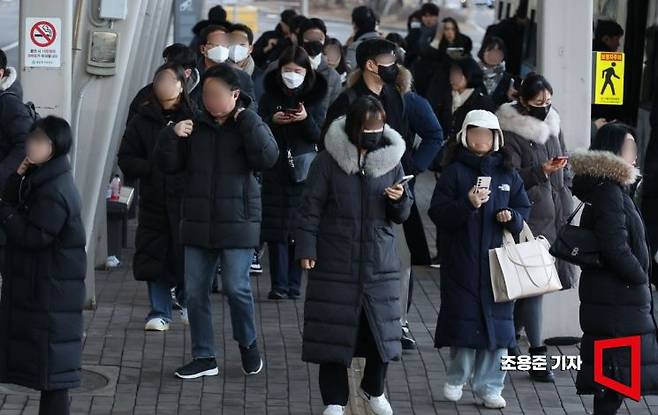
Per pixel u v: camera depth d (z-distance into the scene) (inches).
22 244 513.3
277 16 3459.6
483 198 577.3
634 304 548.1
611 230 539.5
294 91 770.2
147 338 706.8
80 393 607.8
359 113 554.6
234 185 612.7
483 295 589.6
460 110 790.5
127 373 641.6
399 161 568.7
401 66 679.1
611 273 549.3
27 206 514.9
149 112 690.8
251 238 617.3
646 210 866.8
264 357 679.7
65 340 522.3
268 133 612.7
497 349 599.8
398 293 569.6
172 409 591.8
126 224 969.5
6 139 631.2
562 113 706.8
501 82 935.0
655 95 872.3
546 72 706.8
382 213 563.5
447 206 586.9
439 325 601.0
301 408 600.4
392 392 632.4
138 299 800.9
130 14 759.7
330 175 562.6
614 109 959.0
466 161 592.4
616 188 545.0
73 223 519.2
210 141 614.5
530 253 588.4
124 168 694.5
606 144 549.0
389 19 3806.6
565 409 613.9
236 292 622.2
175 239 691.4
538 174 645.3
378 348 560.1
